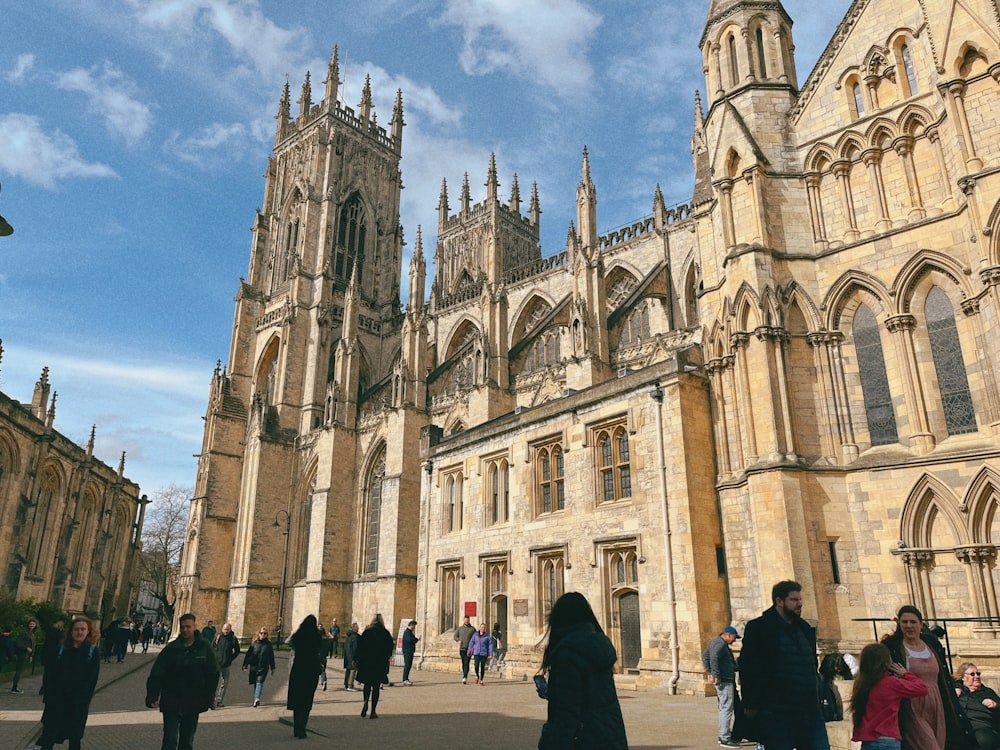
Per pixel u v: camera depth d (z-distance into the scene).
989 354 30.28
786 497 32.47
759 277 35.88
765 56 40.56
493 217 141.00
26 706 31.23
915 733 11.98
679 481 37.72
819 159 37.88
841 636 31.05
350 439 95.12
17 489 60.59
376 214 136.88
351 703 31.62
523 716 26.27
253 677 32.56
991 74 31.25
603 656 9.15
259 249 131.88
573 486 43.94
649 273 84.44
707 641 35.03
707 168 43.47
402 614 75.75
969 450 30.23
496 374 83.62
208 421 120.38
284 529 102.44
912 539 31.12
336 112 135.88
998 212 29.86
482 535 50.12
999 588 28.73
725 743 19.72
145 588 165.75
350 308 102.81
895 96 35.94
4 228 22.58
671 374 39.38
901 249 33.94
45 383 87.25
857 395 34.44
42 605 57.94
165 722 16.08
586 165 93.00
